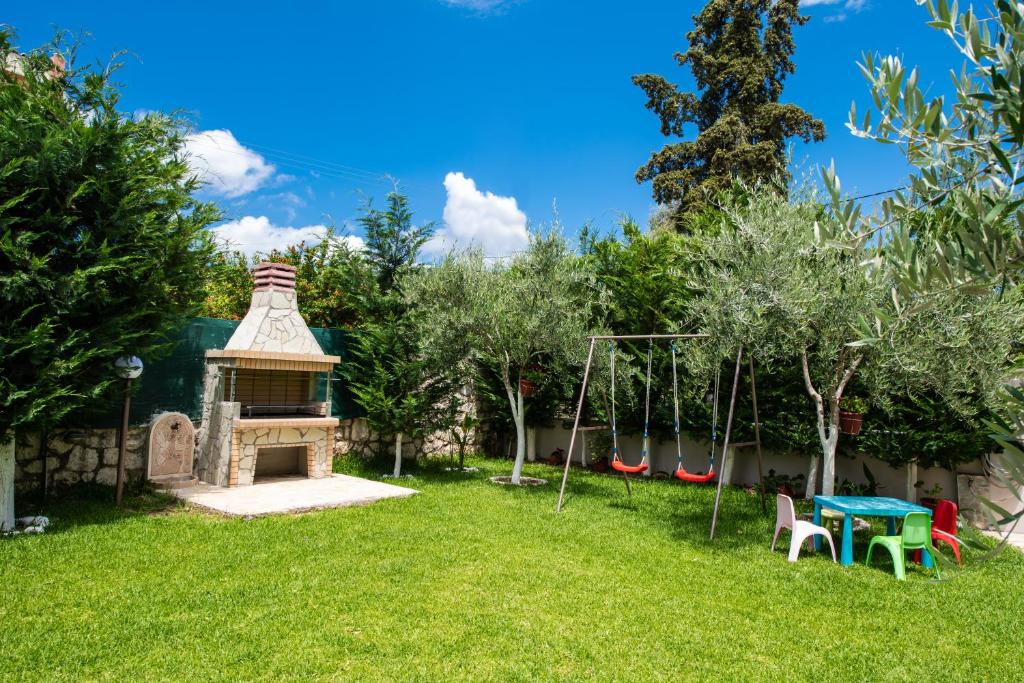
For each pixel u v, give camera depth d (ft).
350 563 19.84
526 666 13.39
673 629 15.65
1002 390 6.19
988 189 7.61
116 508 25.85
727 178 62.08
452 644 14.29
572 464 46.32
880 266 8.21
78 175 22.95
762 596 18.39
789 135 67.41
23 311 21.27
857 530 26.84
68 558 19.25
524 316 33.58
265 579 18.10
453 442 43.42
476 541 23.11
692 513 29.63
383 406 35.70
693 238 33.55
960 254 6.82
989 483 29.19
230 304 51.39
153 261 24.68
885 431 30.83
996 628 16.49
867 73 7.57
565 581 18.97
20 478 26.27
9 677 12.25
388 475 37.35
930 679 13.48
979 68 6.13
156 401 30.83
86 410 25.64
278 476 34.68
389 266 40.22
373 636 14.65
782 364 32.91
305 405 34.99
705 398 37.83
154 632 14.34
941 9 6.38
